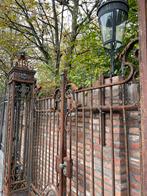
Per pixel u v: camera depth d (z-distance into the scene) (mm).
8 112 3830
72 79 3207
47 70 5391
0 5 6082
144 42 1127
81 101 2273
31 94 3631
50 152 2904
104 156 1847
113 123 1754
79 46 4258
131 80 1501
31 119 3592
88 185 2189
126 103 1602
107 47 1953
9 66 7902
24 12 6082
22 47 6945
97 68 2975
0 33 7004
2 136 7547
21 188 3441
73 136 2594
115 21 1884
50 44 6266
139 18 1167
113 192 1612
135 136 1604
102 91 1879
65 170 2342
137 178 1569
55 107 2738
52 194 2658
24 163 3596
